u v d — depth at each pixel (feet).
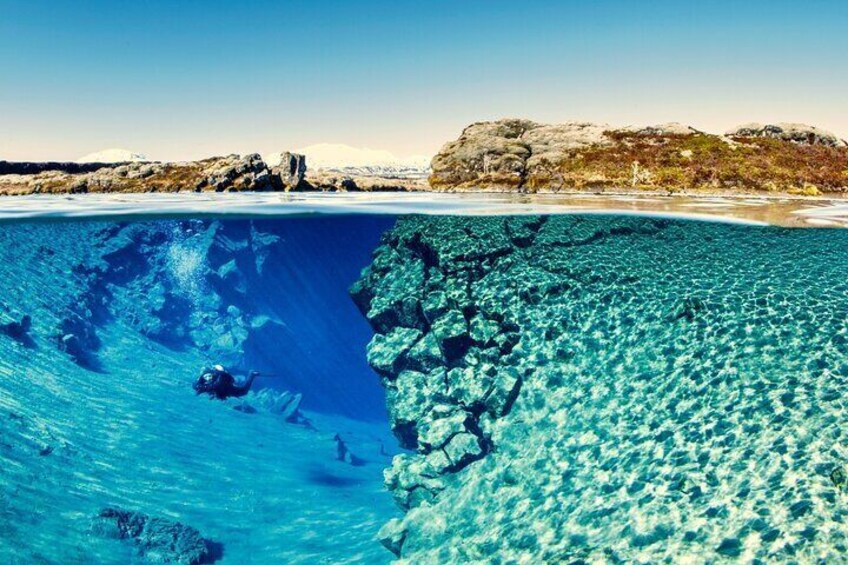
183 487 39.78
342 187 119.34
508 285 41.19
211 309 88.79
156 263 82.38
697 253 44.01
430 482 32.50
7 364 48.01
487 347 37.81
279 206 62.18
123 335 68.03
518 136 114.42
